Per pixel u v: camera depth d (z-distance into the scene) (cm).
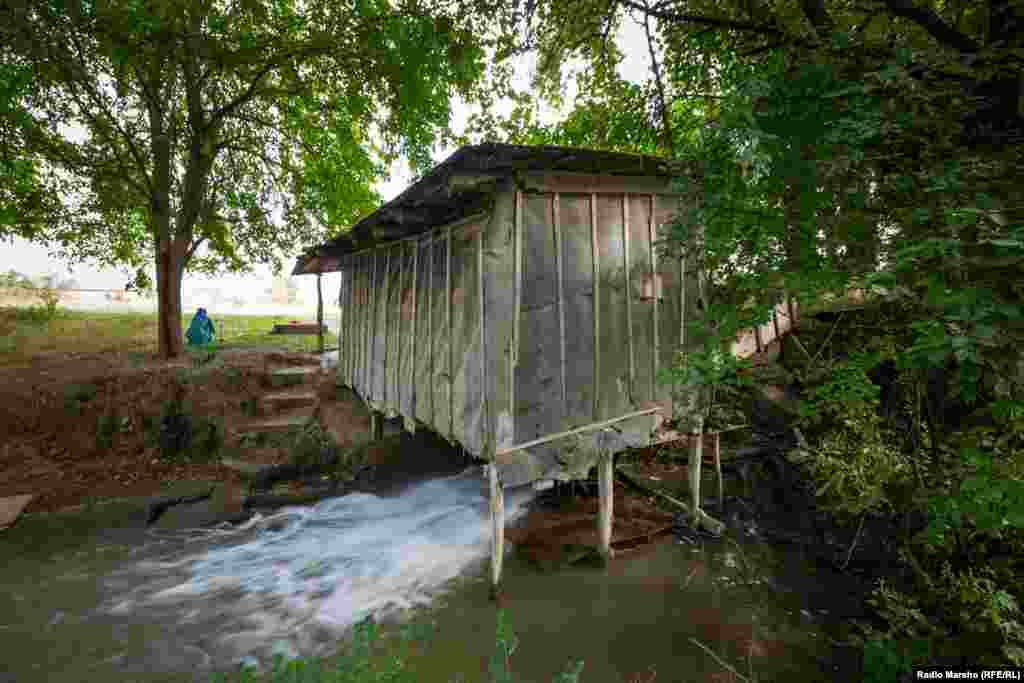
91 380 998
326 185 1499
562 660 453
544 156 441
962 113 267
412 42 1005
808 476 754
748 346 608
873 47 299
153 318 1903
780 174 298
